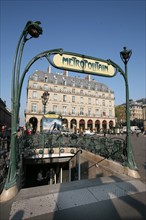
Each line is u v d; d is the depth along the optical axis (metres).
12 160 3.24
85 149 9.50
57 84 48.28
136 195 3.23
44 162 10.16
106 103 56.66
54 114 17.61
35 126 43.09
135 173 4.37
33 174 13.18
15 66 3.37
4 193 2.92
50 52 3.84
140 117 83.31
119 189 3.48
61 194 3.15
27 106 42.72
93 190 3.39
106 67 4.64
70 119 48.31
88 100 53.16
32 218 2.36
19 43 3.42
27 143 9.34
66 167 12.16
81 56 4.27
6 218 2.34
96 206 2.76
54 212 2.53
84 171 8.74
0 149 7.26
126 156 4.97
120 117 71.12
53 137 10.89
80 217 2.42
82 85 53.72
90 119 51.75
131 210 2.65
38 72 48.09
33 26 3.29
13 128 3.30
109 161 5.96
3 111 49.59
